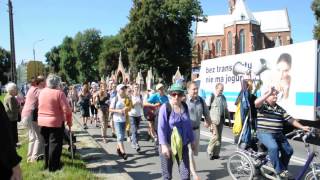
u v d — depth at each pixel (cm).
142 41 6706
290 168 938
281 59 1534
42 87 952
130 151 1223
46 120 821
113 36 10688
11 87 1102
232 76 1942
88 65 12144
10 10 2230
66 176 776
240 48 9900
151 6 6588
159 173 917
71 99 2770
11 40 2248
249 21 9838
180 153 603
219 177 872
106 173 848
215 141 1062
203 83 2319
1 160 295
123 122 1082
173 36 6631
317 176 645
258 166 766
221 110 1056
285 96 1506
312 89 1361
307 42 1390
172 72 6800
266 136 715
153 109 1282
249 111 777
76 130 1692
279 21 10800
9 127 305
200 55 10894
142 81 6300
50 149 827
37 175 785
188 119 632
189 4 6656
